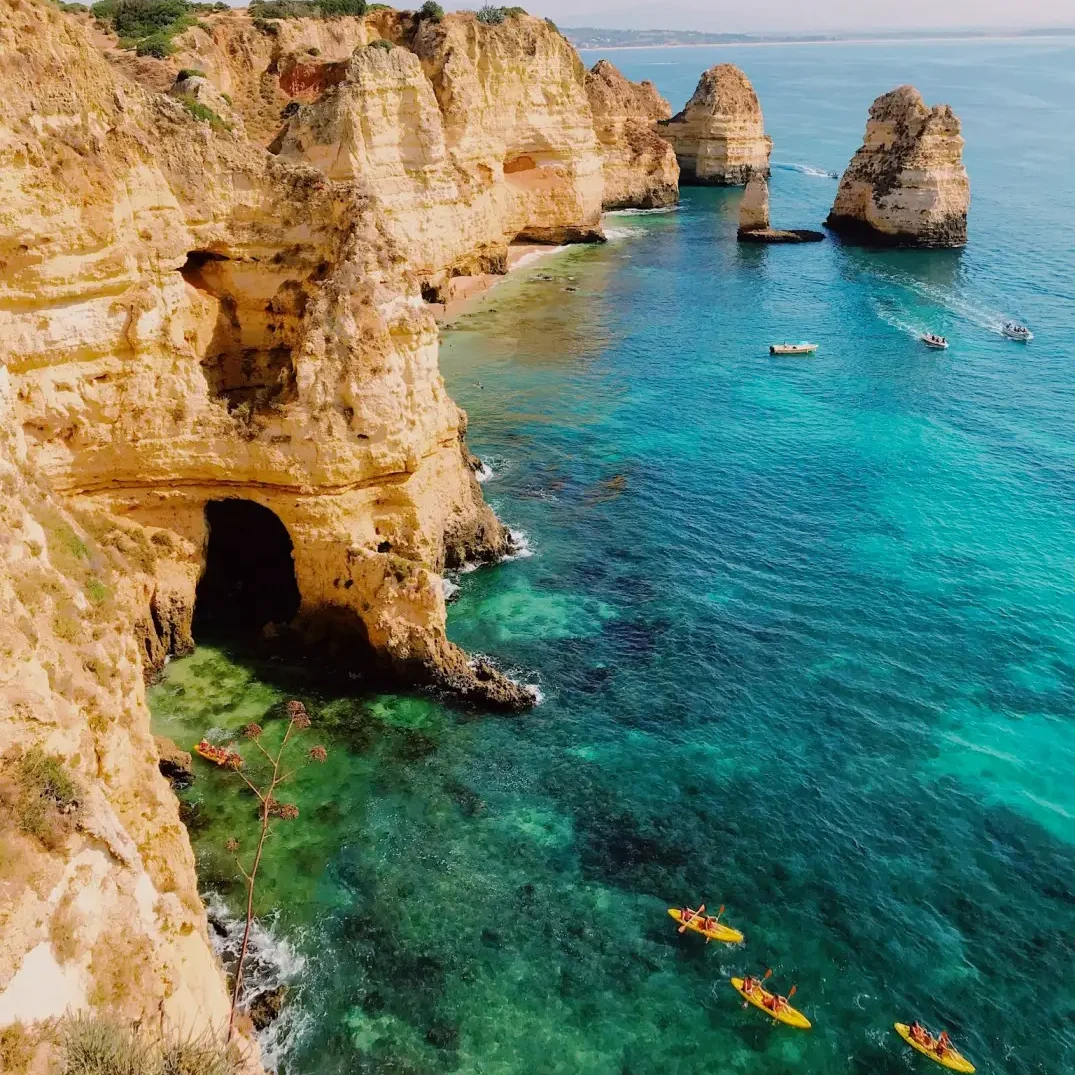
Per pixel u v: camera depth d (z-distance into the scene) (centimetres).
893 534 4622
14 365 3027
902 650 3728
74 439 3241
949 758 3164
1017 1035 2273
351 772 2983
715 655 3669
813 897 2625
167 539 3438
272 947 2397
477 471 5122
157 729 3103
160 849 1998
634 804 2920
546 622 3838
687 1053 2198
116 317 3209
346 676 3428
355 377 3350
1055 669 3622
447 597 3953
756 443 5675
